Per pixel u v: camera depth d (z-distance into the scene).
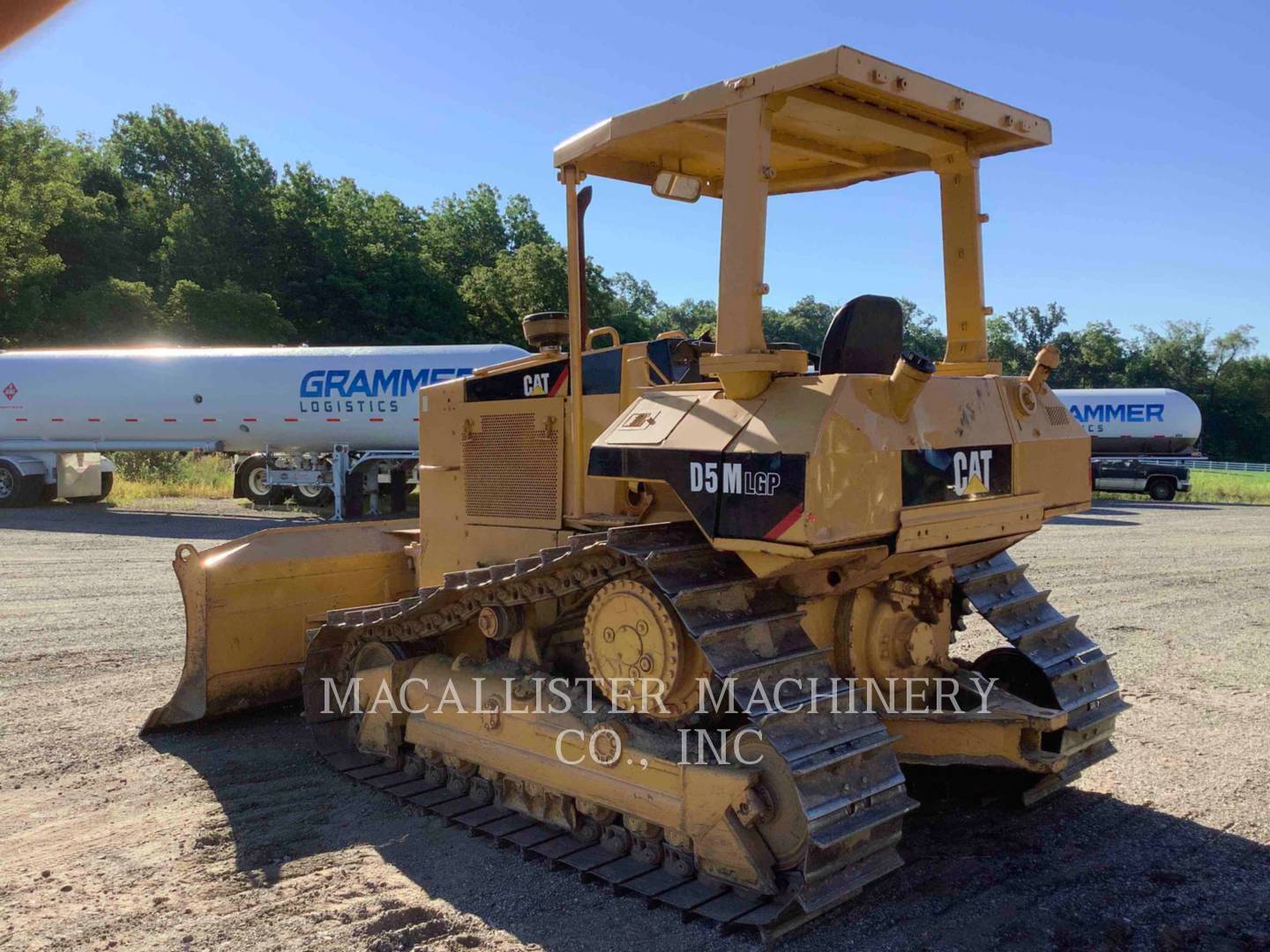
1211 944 3.42
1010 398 4.20
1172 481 25.97
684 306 90.88
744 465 3.38
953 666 4.55
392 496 19.17
